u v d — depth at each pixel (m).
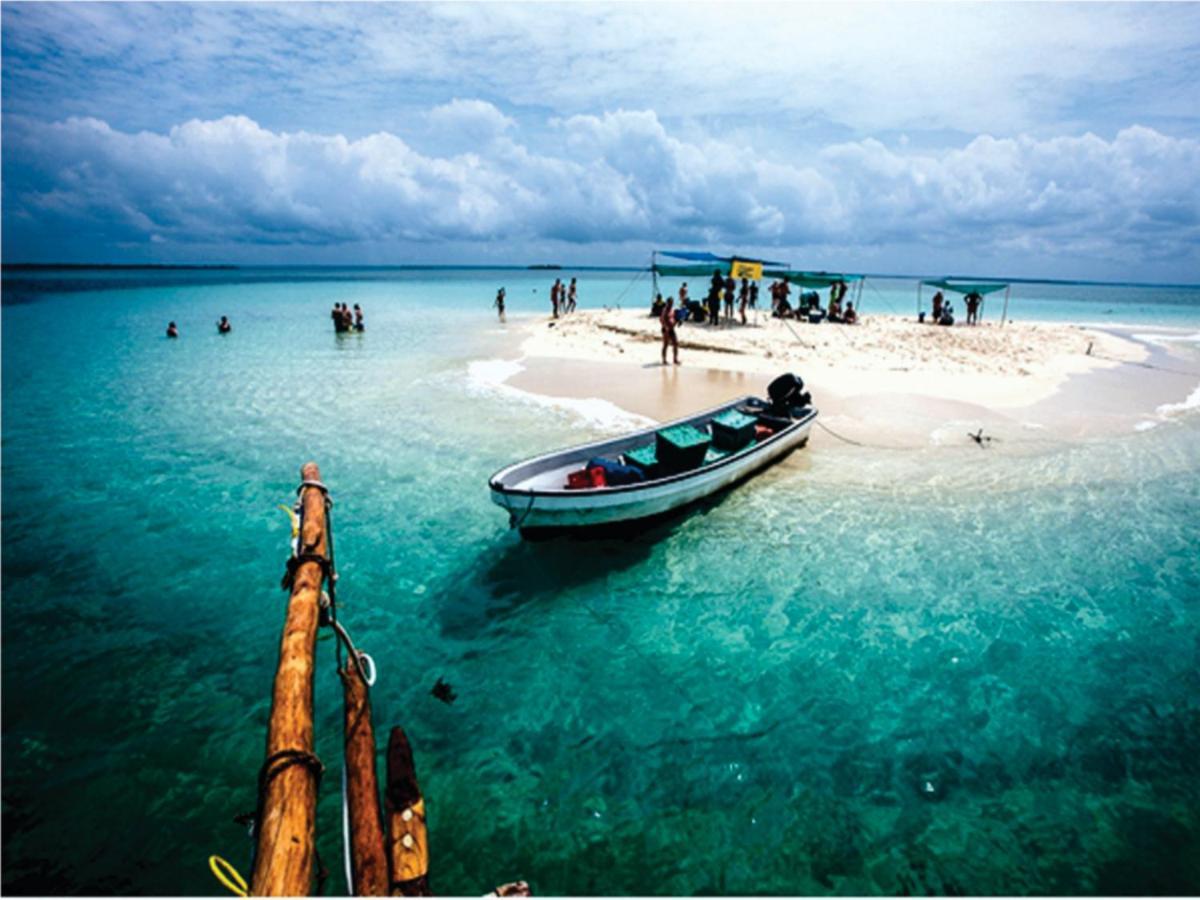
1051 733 6.61
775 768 6.09
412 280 121.75
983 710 6.92
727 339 28.62
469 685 7.15
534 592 9.00
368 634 8.02
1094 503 11.97
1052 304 78.44
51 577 9.22
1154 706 7.02
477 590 9.03
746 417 13.05
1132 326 48.81
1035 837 5.41
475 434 15.46
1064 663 7.70
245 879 4.93
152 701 6.81
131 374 22.89
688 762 6.14
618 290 88.31
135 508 11.57
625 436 11.66
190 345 29.94
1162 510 11.70
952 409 18.27
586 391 19.64
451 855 5.14
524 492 8.72
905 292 106.31
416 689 7.07
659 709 6.84
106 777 5.82
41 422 16.72
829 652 7.81
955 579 9.41
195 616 8.37
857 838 5.36
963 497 12.16
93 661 7.42
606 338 30.62
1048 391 21.06
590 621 8.36
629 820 5.50
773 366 23.77
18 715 6.54
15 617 8.24
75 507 11.59
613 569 9.62
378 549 10.09
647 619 8.41
